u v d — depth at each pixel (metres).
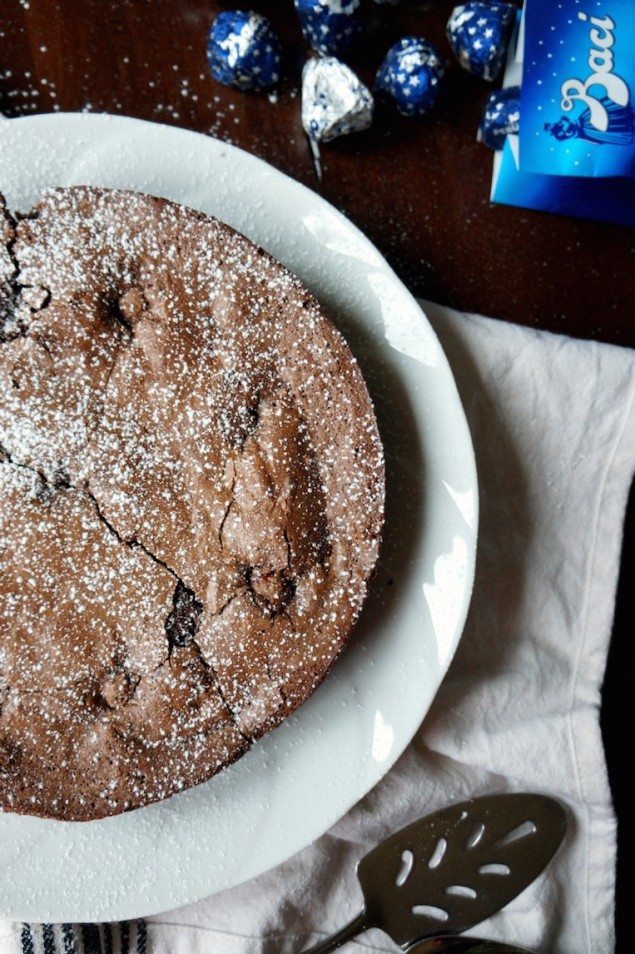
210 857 0.57
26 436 0.53
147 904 0.56
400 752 0.57
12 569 0.53
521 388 0.60
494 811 0.60
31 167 0.56
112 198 0.54
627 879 0.64
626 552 0.64
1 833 0.56
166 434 0.54
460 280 0.63
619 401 0.61
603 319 0.63
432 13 0.63
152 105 0.62
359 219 0.62
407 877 0.60
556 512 0.61
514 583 0.61
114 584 0.53
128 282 0.54
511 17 0.60
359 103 0.59
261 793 0.57
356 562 0.54
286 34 0.62
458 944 0.60
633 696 0.64
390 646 0.57
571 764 0.60
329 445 0.54
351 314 0.57
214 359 0.54
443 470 0.57
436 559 0.57
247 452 0.54
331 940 0.59
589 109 0.57
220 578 0.53
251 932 0.59
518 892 0.60
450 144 0.63
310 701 0.57
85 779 0.53
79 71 0.62
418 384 0.57
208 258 0.54
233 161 0.57
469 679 0.60
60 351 0.53
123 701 0.53
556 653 0.61
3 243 0.53
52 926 0.58
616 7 0.57
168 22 0.62
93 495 0.53
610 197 0.61
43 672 0.53
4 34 0.61
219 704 0.53
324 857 0.60
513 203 0.62
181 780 0.53
